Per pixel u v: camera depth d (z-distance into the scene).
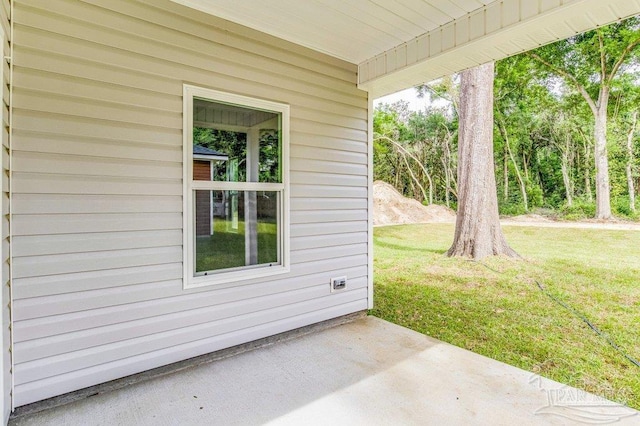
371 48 3.25
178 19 2.44
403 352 2.81
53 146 1.99
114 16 2.18
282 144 3.06
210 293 2.63
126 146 2.24
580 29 2.36
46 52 1.96
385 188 11.48
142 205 2.31
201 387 2.23
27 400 1.92
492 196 7.02
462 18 2.64
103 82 2.15
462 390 2.21
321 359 2.67
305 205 3.24
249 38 2.81
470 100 7.29
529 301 4.80
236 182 2.80
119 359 2.23
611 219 7.13
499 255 6.70
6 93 1.79
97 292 2.15
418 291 5.43
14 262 1.87
